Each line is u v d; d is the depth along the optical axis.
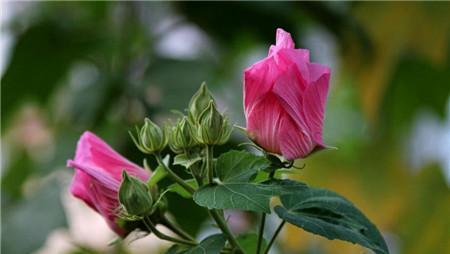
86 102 1.78
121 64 1.81
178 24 1.86
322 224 1.36
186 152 1.36
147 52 1.80
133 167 1.39
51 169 1.77
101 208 1.39
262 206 1.33
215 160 1.36
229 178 1.35
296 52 1.34
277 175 1.39
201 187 1.35
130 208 1.36
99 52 1.85
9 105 1.96
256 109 1.35
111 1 1.90
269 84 1.34
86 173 1.37
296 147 1.35
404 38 1.88
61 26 1.90
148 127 1.37
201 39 1.89
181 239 1.38
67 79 1.95
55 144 1.80
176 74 1.74
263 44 1.89
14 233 1.74
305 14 1.87
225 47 1.87
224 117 1.36
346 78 2.04
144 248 1.69
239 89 1.83
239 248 1.36
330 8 1.86
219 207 1.33
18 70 1.93
